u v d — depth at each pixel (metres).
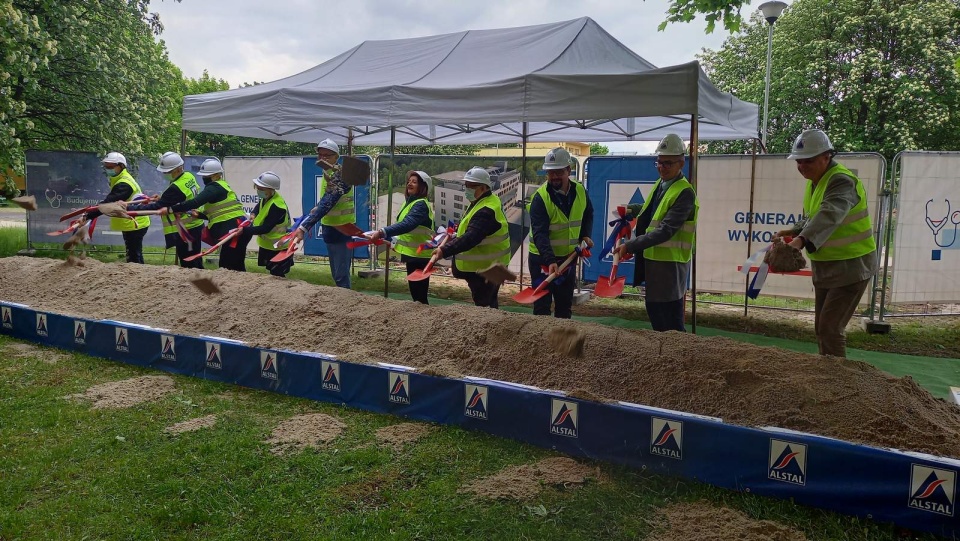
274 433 3.41
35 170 10.40
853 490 2.52
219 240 6.64
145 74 12.63
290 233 6.27
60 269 6.20
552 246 5.01
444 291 8.64
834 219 3.41
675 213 4.09
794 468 2.63
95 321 4.85
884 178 6.70
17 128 10.96
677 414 2.90
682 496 2.75
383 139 10.80
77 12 10.45
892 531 2.44
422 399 3.59
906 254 6.79
